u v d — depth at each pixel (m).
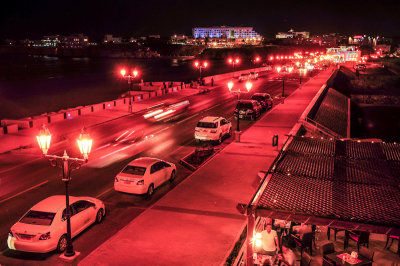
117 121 36.56
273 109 42.62
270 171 11.29
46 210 12.30
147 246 12.25
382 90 124.56
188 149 26.14
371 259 10.07
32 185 18.69
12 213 15.26
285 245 11.97
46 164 22.41
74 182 19.17
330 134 35.06
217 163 21.94
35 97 87.31
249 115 36.34
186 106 42.56
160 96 53.88
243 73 91.44
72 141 28.28
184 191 17.39
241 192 17.25
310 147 14.11
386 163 12.12
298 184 10.23
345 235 11.69
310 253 11.46
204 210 15.21
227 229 13.52
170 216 14.62
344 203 8.95
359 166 11.81
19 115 63.12
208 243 12.46
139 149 26.02
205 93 57.69
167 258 11.49
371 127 73.38
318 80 81.44
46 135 10.14
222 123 28.59
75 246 12.59
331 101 62.88
